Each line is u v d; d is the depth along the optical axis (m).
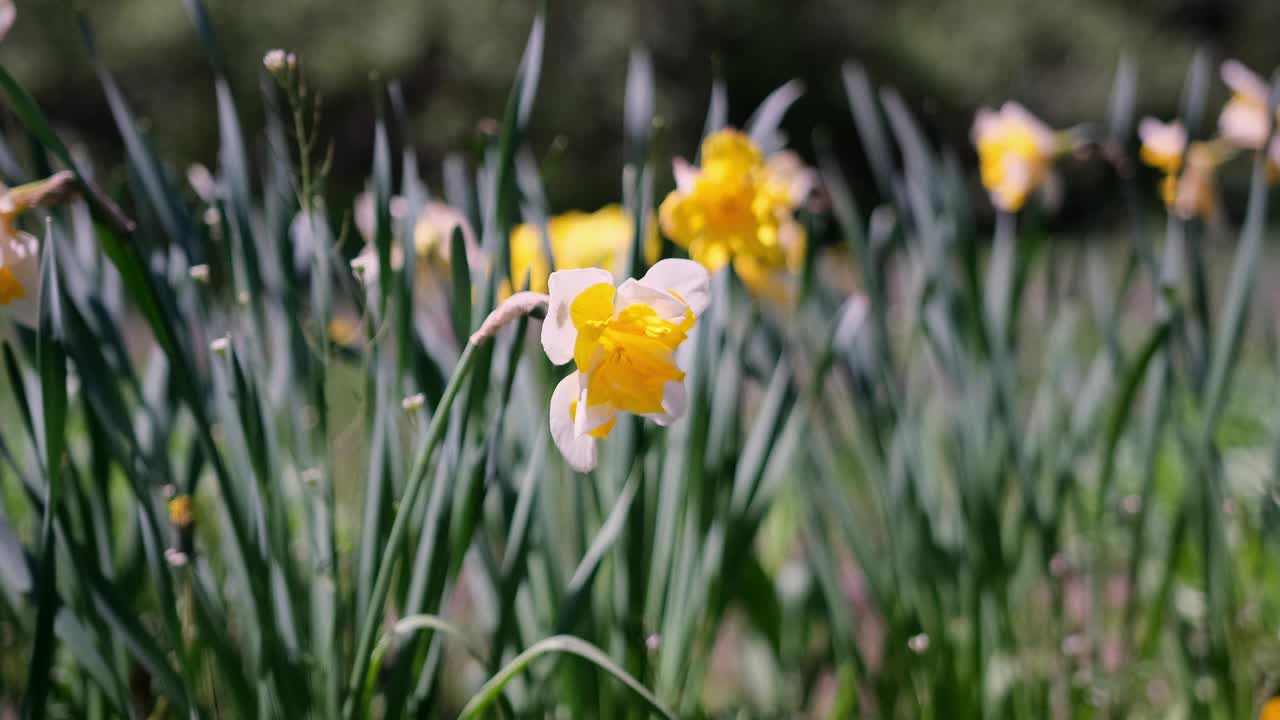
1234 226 6.74
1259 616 1.51
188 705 1.23
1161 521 1.69
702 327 1.31
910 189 1.45
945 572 1.45
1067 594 1.64
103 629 1.25
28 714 1.20
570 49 9.56
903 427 1.41
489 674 1.26
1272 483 1.41
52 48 8.84
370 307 1.28
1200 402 1.42
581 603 1.27
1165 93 11.89
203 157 9.14
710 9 10.15
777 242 1.31
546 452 1.28
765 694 1.52
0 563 1.19
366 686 1.24
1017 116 1.50
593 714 1.33
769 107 1.43
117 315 1.33
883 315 1.40
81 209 1.33
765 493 1.36
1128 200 1.48
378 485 1.25
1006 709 1.45
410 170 1.27
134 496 1.25
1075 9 11.74
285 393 1.32
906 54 11.08
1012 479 1.48
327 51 8.90
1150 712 1.51
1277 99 1.37
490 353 1.24
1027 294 1.58
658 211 1.33
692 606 1.33
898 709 1.46
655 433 1.33
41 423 1.22
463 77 9.34
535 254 1.39
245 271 1.27
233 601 1.37
